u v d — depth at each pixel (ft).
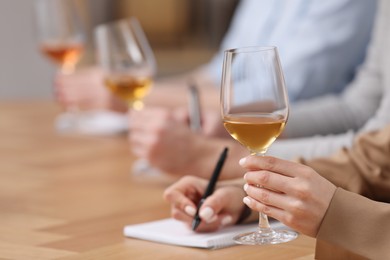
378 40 7.90
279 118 4.43
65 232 5.16
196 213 4.90
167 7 22.58
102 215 5.59
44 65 15.92
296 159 5.38
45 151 8.27
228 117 4.48
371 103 8.17
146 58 7.86
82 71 10.03
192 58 22.13
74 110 9.92
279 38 9.63
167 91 10.11
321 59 9.13
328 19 9.16
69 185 6.64
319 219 4.20
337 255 4.27
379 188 5.25
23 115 10.83
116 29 7.77
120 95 7.91
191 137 6.45
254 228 4.91
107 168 7.30
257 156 4.31
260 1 10.71
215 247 4.67
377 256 4.09
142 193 6.24
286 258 4.40
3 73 15.62
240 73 4.48
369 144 5.41
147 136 6.52
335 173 5.28
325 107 8.21
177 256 4.51
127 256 4.56
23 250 4.77
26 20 15.80
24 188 6.61
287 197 4.23
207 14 22.70
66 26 9.50
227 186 5.05
